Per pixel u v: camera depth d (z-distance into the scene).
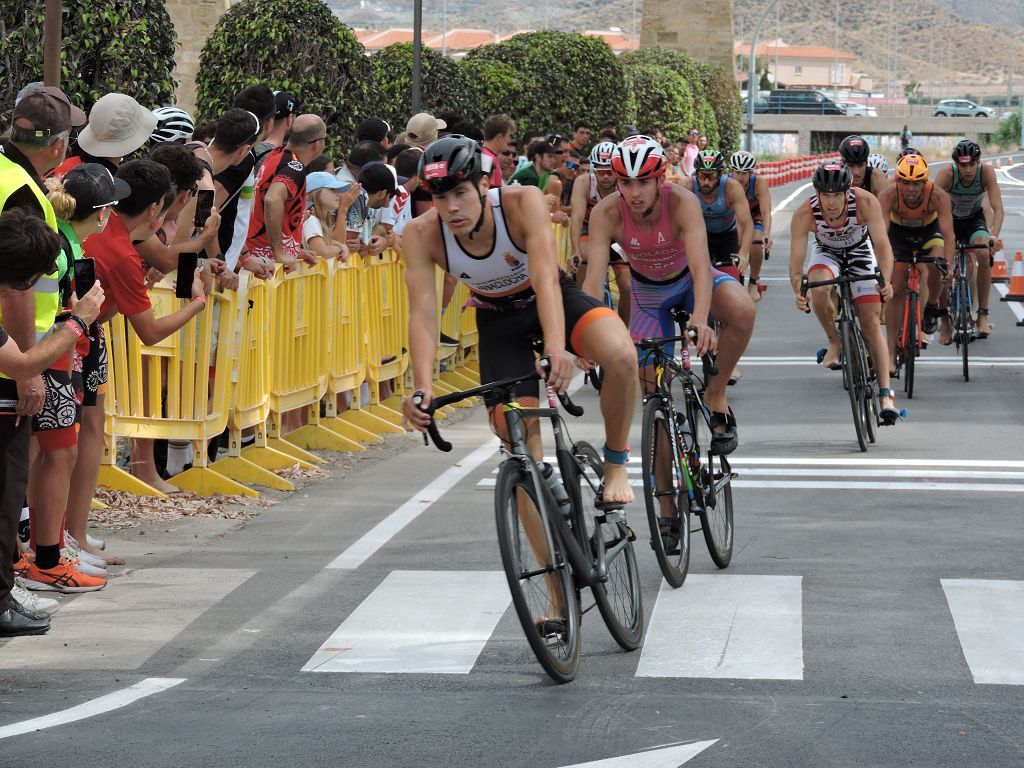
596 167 22.94
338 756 7.99
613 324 10.25
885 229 18.47
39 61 21.72
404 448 18.70
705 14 87.38
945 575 12.10
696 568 12.49
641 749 8.05
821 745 8.10
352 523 14.30
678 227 13.44
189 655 10.12
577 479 10.09
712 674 9.57
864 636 10.37
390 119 33.09
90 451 12.62
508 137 24.80
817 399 22.44
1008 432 19.34
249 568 12.56
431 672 9.66
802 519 14.33
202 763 7.90
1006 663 9.72
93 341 12.33
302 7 26.67
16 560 11.24
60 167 13.42
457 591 11.70
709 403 13.05
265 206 17.19
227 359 15.46
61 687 9.41
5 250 9.64
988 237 24.42
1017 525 13.98
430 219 9.83
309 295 17.91
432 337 9.77
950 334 27.06
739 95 89.25
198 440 15.34
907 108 195.25
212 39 27.05
